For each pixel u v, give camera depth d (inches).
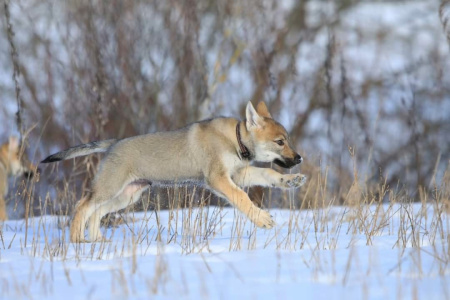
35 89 1139.9
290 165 619.5
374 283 396.5
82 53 1145.4
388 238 553.9
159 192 761.6
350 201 712.4
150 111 1123.9
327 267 441.1
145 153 617.3
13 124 1106.7
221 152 606.2
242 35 1256.2
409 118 1143.6
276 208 842.8
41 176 910.4
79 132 1058.1
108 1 1152.2
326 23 1400.1
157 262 446.6
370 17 1577.3
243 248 527.5
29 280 410.0
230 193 594.2
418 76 1359.5
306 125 1171.3
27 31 1246.3
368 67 1400.1
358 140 1130.0
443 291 371.2
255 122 611.5
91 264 474.0
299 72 1294.3
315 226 599.2
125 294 375.9
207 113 1115.9
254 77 1208.2
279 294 373.7
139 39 1154.7
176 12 1190.3
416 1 1610.5
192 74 1145.4
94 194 617.0
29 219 736.3
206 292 370.6
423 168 1102.4
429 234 553.0
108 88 1071.6
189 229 568.1
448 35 1056.2
